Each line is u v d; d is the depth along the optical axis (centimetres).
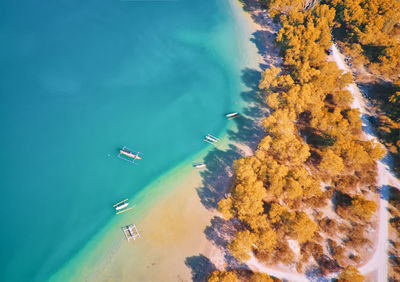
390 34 11862
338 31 12438
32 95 10031
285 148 8350
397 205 7800
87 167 8656
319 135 9175
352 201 7475
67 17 12538
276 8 13262
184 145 9406
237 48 12350
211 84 11156
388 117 9600
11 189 8062
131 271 6894
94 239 7369
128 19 12962
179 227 7606
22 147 8869
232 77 11412
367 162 8212
